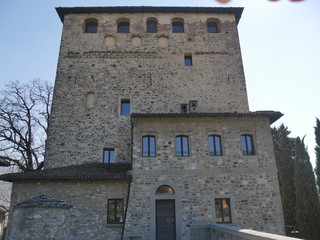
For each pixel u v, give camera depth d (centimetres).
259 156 1689
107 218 1598
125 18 2525
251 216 1580
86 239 1551
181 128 1722
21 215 1153
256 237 873
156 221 1561
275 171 1666
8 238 1139
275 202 1611
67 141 2092
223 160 1667
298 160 2333
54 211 1186
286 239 720
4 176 1590
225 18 2580
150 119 1728
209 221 1555
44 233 1136
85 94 2241
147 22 2550
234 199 1602
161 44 2450
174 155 1666
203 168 1645
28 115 2559
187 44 2458
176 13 2561
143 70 2347
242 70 2394
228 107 2272
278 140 2997
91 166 1870
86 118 2166
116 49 2402
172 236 1544
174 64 2383
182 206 1575
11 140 2425
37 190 1612
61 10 2483
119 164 1956
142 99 2256
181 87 2312
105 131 2136
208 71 2377
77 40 2419
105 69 2330
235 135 1725
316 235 2080
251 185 1633
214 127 1733
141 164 1638
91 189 1634
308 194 2211
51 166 2023
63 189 1622
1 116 2450
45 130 2608
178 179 1619
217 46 2466
